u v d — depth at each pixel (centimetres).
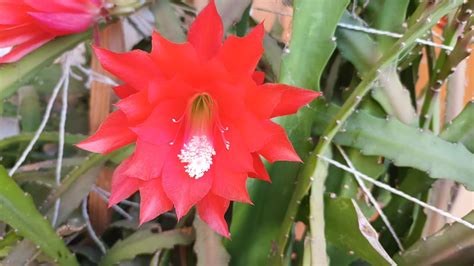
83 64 34
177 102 20
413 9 27
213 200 21
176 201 20
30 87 33
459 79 28
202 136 21
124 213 30
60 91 34
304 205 24
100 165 26
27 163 32
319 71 24
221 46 20
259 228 25
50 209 26
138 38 30
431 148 24
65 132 31
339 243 24
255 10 33
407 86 27
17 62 24
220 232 21
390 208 28
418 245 24
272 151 20
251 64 19
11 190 24
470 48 23
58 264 26
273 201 25
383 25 25
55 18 22
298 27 23
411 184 26
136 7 25
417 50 25
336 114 24
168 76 20
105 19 24
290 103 20
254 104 19
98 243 28
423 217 27
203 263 24
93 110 28
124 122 20
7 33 23
